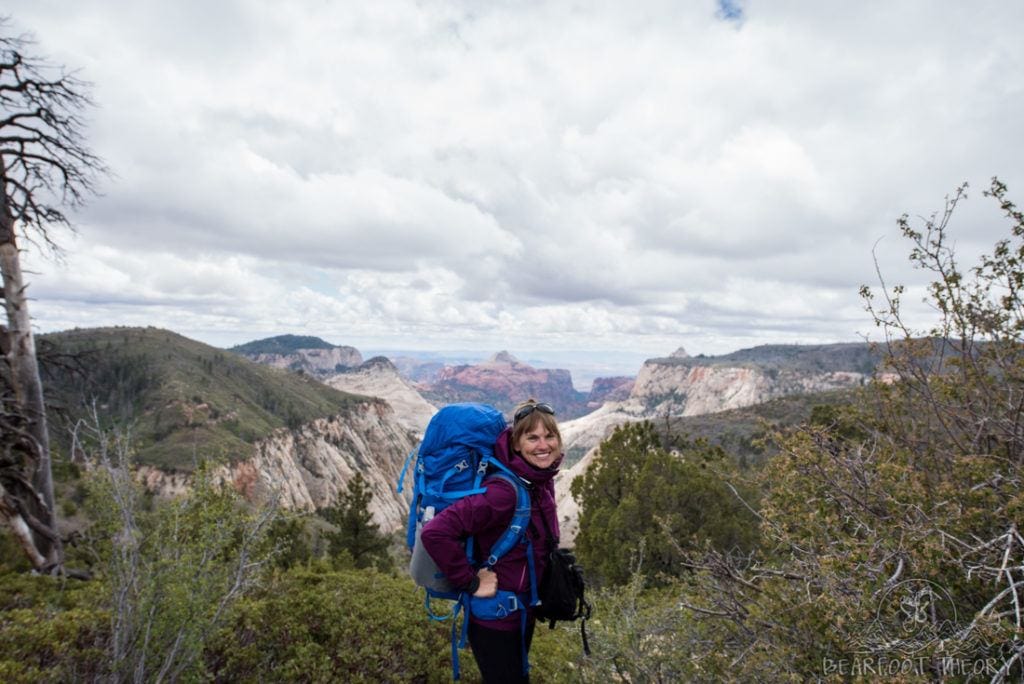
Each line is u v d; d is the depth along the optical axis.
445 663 5.36
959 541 2.92
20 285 13.88
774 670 3.30
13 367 13.64
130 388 128.00
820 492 4.11
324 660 5.02
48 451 14.04
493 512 2.47
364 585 7.98
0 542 13.15
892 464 3.66
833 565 3.20
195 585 4.25
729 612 3.94
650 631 4.32
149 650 3.97
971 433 4.23
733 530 12.63
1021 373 3.88
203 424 117.62
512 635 2.63
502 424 2.76
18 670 3.96
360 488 24.27
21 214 13.95
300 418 162.75
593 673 4.20
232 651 4.87
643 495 13.67
